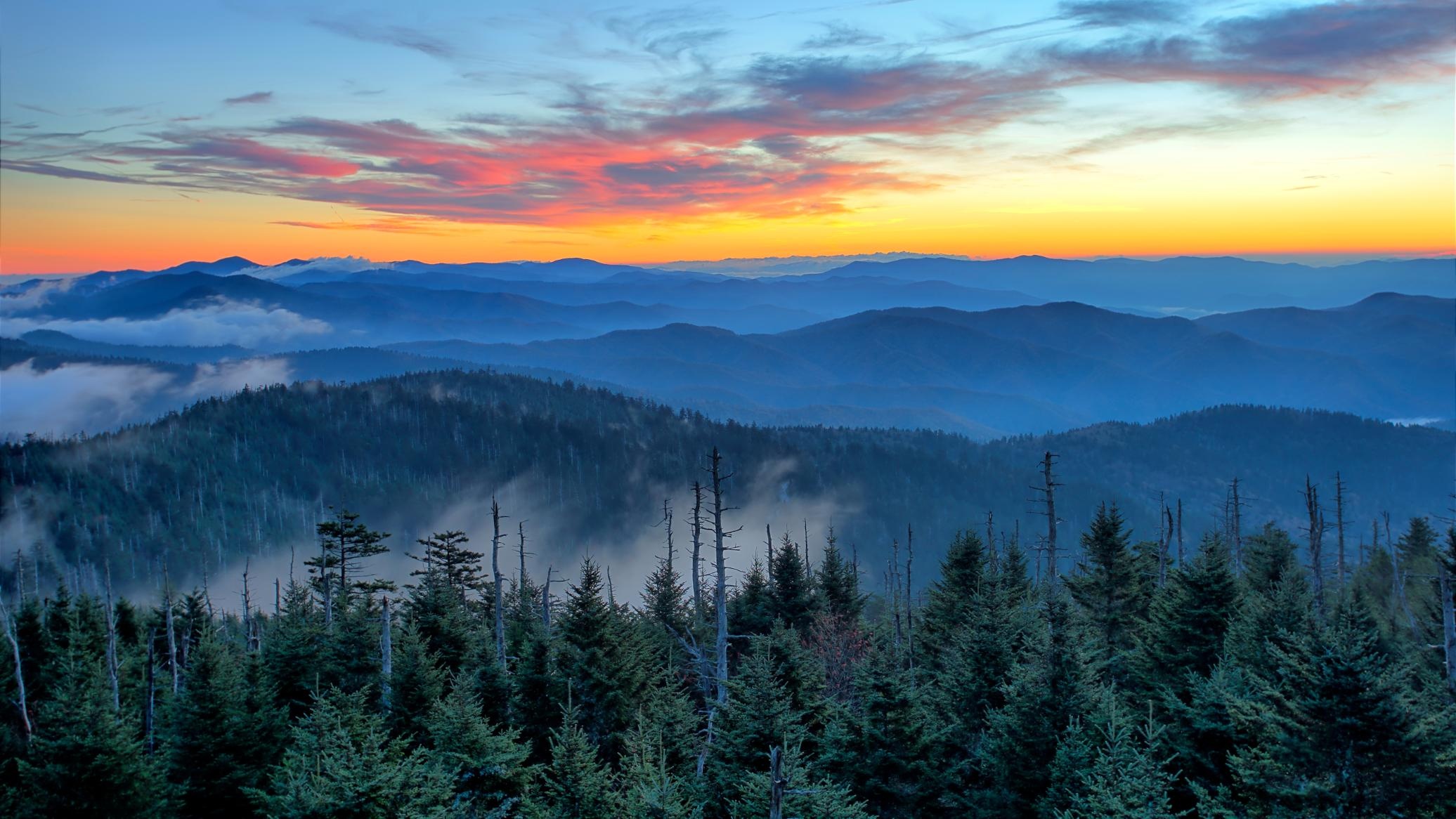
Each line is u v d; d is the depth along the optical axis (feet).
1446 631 93.15
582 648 116.06
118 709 93.66
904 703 88.02
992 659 99.66
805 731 86.58
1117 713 77.25
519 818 82.07
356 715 94.17
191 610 166.20
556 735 84.58
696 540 128.47
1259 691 78.13
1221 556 116.37
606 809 78.54
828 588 179.42
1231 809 70.74
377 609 153.07
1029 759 83.87
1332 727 63.46
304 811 68.28
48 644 140.87
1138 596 144.77
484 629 142.00
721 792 83.41
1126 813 63.93
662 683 133.80
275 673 119.65
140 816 83.35
